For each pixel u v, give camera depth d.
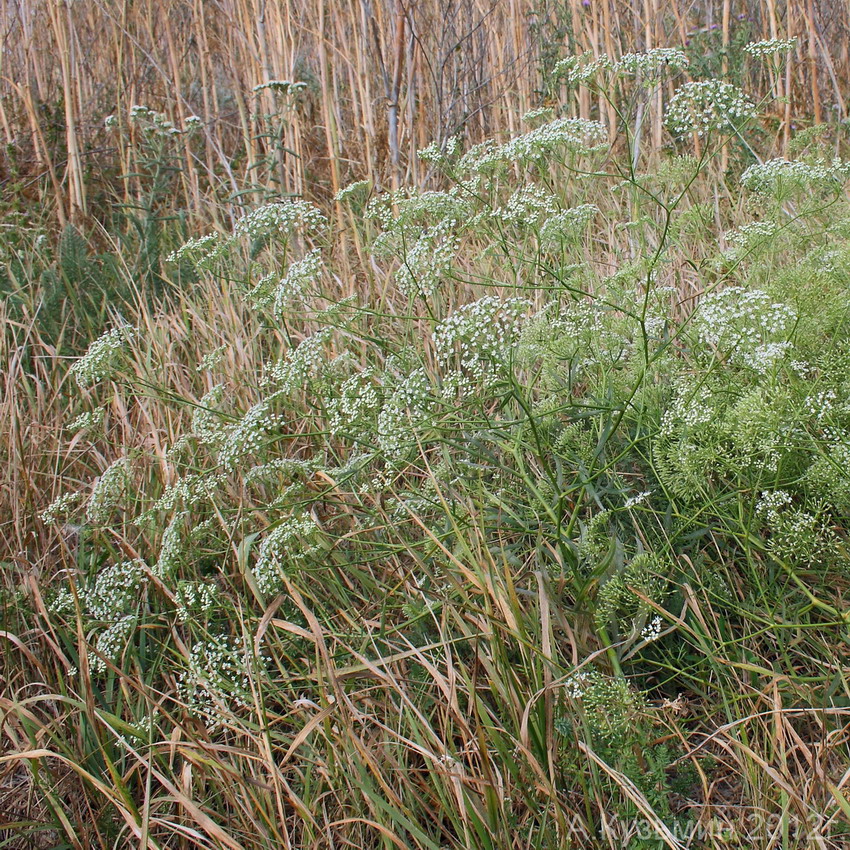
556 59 5.46
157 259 4.65
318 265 2.69
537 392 3.04
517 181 4.25
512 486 2.71
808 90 5.70
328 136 5.11
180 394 3.36
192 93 6.59
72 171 5.27
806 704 2.09
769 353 2.01
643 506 2.56
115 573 2.46
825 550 2.22
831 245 2.58
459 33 6.21
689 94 2.50
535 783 1.94
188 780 2.09
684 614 2.27
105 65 6.71
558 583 2.31
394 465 2.68
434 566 2.60
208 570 2.93
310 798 2.08
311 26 6.06
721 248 3.36
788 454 2.18
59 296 4.26
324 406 2.95
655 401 2.52
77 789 2.25
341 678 2.34
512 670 2.05
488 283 2.63
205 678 2.28
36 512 3.08
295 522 2.30
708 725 2.15
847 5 5.89
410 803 2.02
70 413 3.61
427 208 2.86
